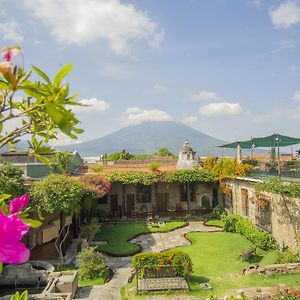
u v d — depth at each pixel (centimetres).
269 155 3503
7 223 156
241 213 2839
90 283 1628
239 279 1461
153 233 2766
